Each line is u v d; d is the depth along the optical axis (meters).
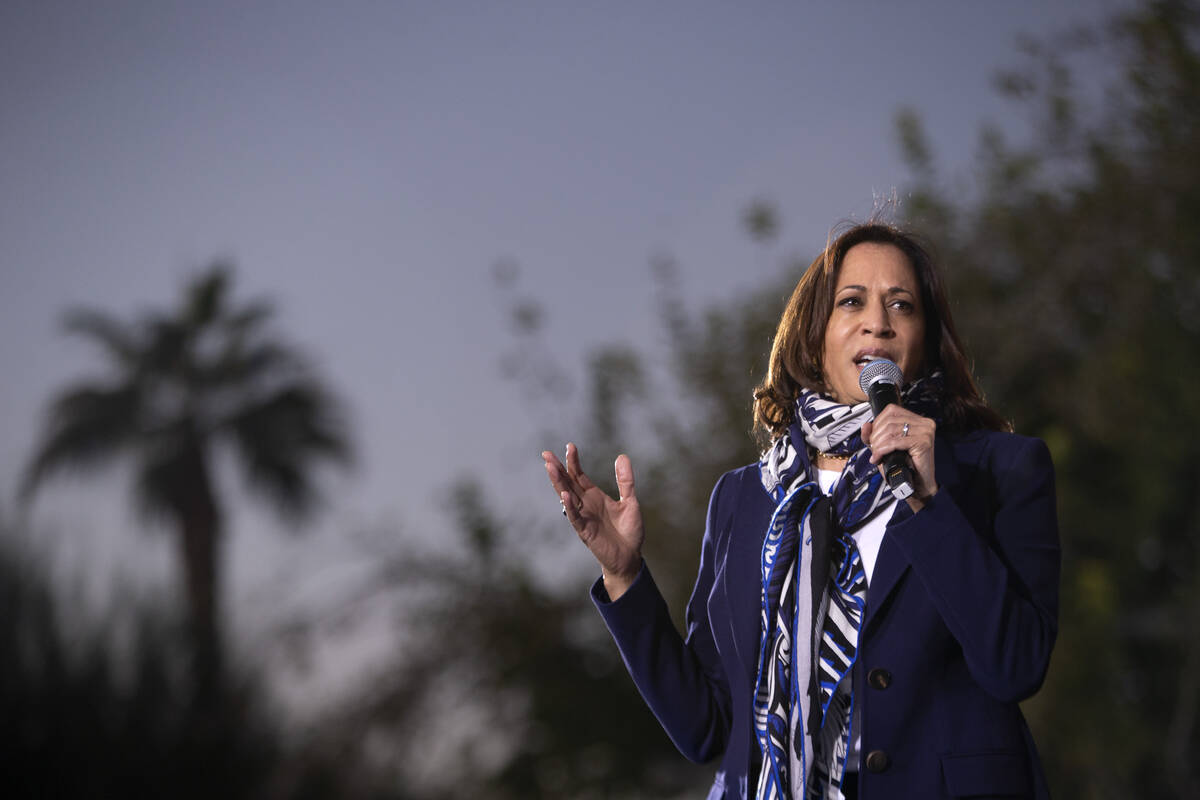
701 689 4.75
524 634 20.11
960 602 3.88
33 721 7.20
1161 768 16.55
